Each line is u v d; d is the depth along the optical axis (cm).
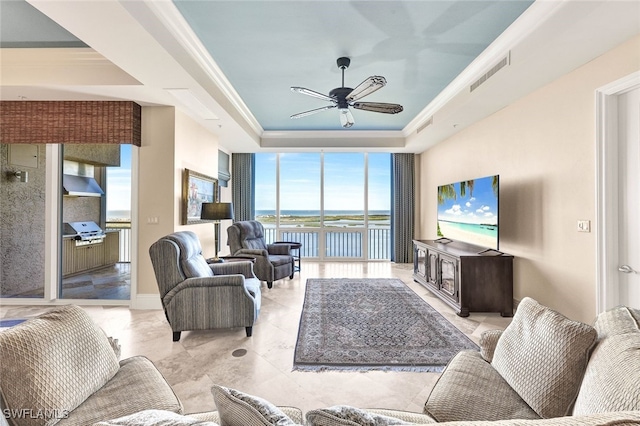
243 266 343
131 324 315
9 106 351
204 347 262
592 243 250
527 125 325
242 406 75
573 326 120
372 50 293
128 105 350
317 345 263
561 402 113
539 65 256
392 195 680
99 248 518
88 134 350
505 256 338
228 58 312
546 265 300
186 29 253
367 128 590
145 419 69
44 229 380
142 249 368
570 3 206
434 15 238
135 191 369
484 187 365
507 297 338
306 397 194
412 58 308
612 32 208
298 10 232
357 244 705
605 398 88
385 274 554
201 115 404
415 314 342
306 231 705
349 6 228
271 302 386
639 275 226
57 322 130
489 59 295
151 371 150
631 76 215
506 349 142
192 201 409
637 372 85
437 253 397
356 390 202
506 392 130
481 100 340
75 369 124
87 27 205
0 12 235
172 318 273
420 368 229
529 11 230
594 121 246
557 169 285
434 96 415
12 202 383
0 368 108
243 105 450
